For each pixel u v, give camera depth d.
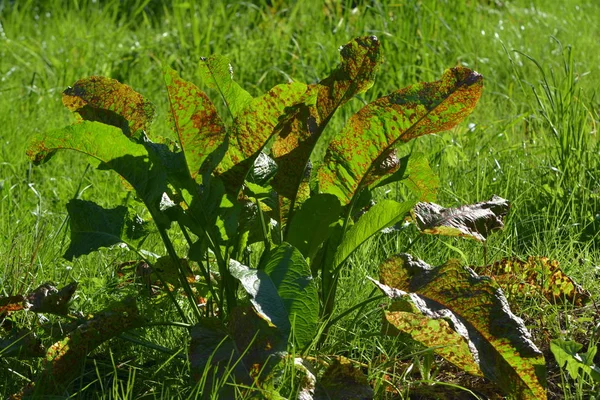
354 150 2.55
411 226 3.67
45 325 2.63
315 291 2.37
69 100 2.71
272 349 2.28
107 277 3.28
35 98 6.29
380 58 2.48
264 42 7.10
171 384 2.55
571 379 2.60
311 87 2.42
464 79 2.42
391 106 2.47
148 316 2.86
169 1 9.24
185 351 2.61
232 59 6.96
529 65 6.66
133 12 8.91
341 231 2.66
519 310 2.96
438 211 2.83
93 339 2.50
